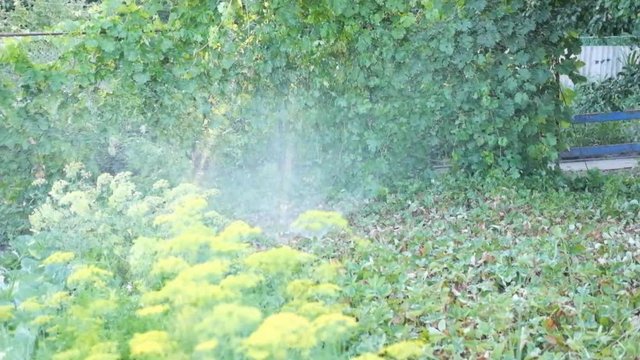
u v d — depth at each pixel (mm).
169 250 3385
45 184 6352
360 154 7133
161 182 4758
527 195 6496
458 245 5102
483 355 3338
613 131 10414
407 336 3561
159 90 6734
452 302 4043
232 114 6961
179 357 2611
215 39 6688
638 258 4664
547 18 7035
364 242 4613
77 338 2943
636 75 10930
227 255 3365
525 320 3775
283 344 2521
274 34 6895
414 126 7160
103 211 4793
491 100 7078
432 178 7180
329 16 6906
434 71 7090
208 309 2766
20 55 6250
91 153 6531
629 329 3539
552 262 4496
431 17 6914
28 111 6305
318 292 3094
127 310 3361
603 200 6465
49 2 10352
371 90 7117
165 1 6914
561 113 7371
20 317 3586
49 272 4352
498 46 7074
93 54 6512
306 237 5516
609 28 10258
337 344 3139
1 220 6258
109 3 6500
